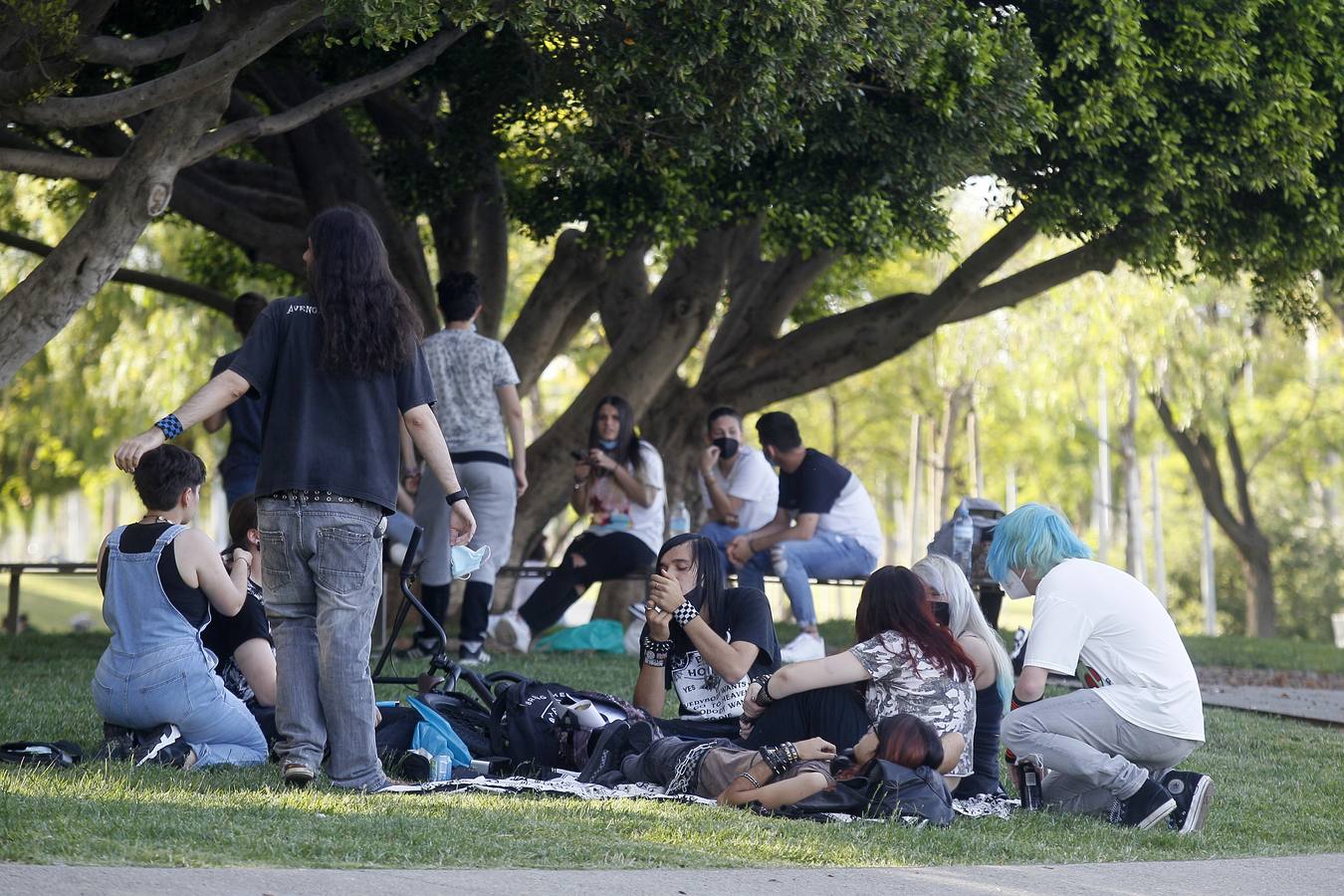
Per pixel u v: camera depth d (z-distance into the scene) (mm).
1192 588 118312
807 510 30547
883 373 98000
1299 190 34781
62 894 9781
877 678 16062
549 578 32219
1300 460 102250
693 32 25078
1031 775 16734
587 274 43625
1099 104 31797
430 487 27812
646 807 14859
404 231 41812
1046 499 127500
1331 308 64625
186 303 74562
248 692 18000
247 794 14406
